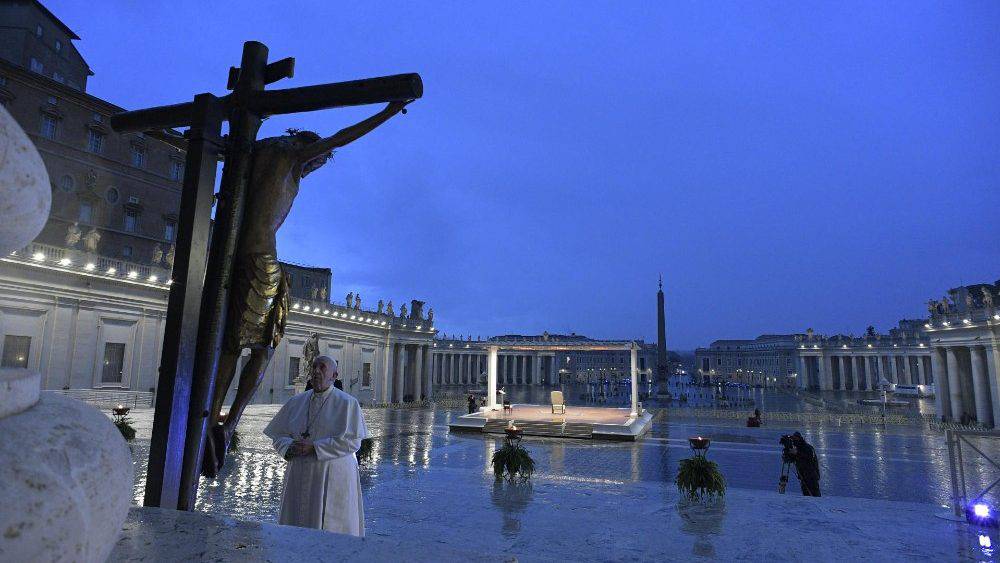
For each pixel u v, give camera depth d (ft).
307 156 12.86
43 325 96.68
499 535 23.44
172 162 156.35
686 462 32.35
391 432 96.32
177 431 10.82
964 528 24.16
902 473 63.41
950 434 26.68
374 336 194.59
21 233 4.28
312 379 14.73
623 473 57.98
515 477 39.37
